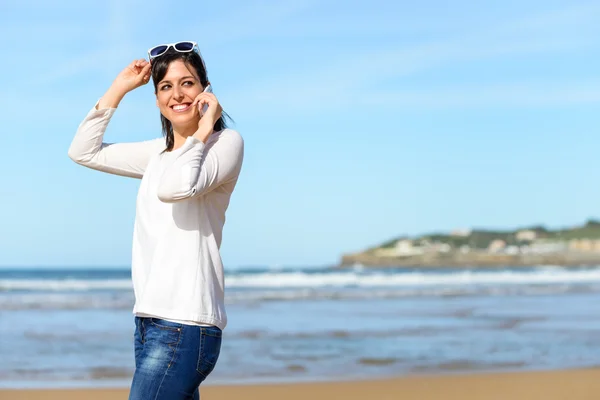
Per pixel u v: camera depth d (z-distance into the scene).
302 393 6.89
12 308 18.39
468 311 17.78
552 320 15.11
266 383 7.52
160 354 2.41
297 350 10.23
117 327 13.58
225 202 2.66
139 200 2.59
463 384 7.39
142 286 2.49
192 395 2.50
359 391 7.00
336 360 9.34
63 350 10.23
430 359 9.48
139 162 2.86
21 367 8.71
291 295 24.77
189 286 2.46
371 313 17.08
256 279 40.69
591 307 19.17
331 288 32.53
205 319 2.46
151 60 2.69
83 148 2.83
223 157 2.54
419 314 16.73
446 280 43.06
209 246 2.55
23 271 79.81
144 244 2.53
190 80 2.66
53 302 20.41
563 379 7.63
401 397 6.74
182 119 2.66
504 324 14.11
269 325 13.96
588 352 10.18
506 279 44.59
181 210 2.50
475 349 10.46
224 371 8.41
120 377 8.06
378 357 9.61
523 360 9.42
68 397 6.62
